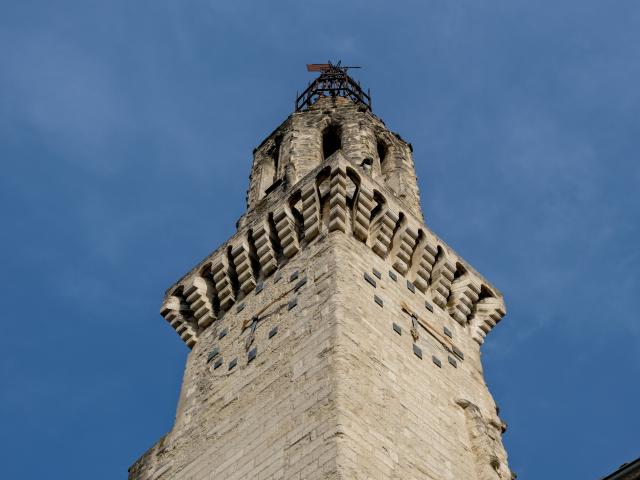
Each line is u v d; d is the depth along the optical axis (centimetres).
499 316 3934
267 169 4762
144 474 3312
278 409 2964
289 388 2998
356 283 3322
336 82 5819
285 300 3431
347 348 3002
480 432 3203
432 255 3750
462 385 3422
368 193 3619
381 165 4678
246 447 2958
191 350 3788
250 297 3681
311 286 3356
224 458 3012
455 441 3116
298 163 4409
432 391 3216
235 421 3116
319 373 2933
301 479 2633
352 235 3566
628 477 2250
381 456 2741
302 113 4875
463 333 3744
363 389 2908
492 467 3108
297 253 3606
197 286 3881
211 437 3167
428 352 3388
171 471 3209
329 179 3647
